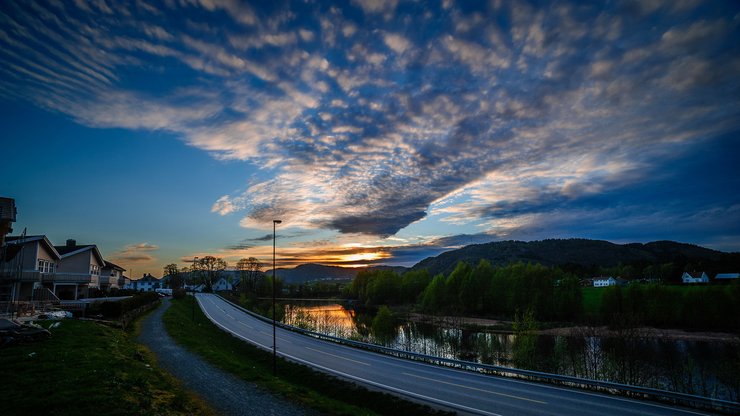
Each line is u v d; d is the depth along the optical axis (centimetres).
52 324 2505
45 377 1448
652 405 1861
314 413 1670
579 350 3975
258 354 3231
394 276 12581
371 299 12394
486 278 9562
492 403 1908
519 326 4275
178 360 2464
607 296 7606
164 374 1992
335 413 1684
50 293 4122
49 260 4622
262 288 13775
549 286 8250
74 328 2530
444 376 2492
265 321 5606
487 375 2533
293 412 1659
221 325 4956
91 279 5400
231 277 16338
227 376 2161
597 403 1895
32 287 4006
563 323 7525
